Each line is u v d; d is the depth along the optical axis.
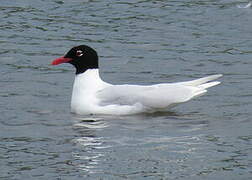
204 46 22.11
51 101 17.72
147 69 20.39
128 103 16.50
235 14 24.61
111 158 13.94
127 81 19.47
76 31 23.38
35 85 19.03
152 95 16.44
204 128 15.61
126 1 25.86
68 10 25.19
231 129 15.57
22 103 17.52
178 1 25.89
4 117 16.42
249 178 13.06
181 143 14.71
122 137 15.05
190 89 16.44
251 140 14.89
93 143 14.73
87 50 16.88
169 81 19.44
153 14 24.73
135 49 21.95
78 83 16.89
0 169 13.48
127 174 13.23
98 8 25.27
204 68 20.41
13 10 25.27
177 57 21.30
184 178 13.09
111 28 23.59
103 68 20.48
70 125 15.86
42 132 15.43
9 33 23.28
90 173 13.27
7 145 14.64
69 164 13.67
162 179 13.02
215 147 14.51
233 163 13.73
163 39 22.70
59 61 16.92
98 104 16.59
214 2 25.77
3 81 19.33
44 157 14.02
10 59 21.20
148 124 15.87
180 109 16.94
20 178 13.09
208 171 13.37
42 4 25.78
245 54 21.48
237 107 17.14
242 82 19.19
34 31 23.45
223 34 23.05
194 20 24.17
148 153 14.18
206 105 17.30
